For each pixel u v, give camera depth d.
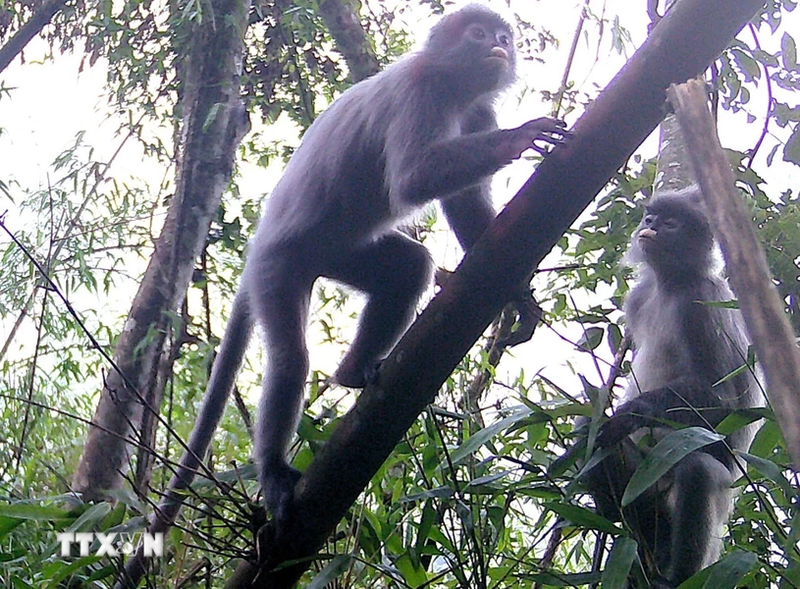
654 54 2.89
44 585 3.68
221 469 4.84
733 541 3.39
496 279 3.06
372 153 4.23
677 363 4.50
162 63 5.80
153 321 4.87
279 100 6.21
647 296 4.74
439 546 3.71
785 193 4.18
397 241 4.45
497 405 3.74
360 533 3.59
